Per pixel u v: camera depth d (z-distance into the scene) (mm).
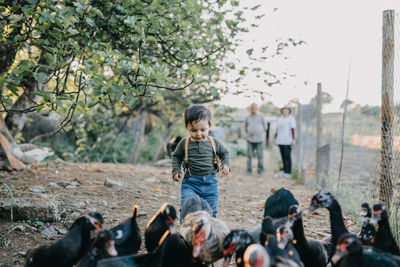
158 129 17359
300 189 8844
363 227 3125
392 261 2455
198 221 2770
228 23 4965
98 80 4055
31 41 5383
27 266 2613
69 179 6754
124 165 10531
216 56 5590
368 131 6414
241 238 2588
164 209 2834
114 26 4574
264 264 2309
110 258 2473
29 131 12602
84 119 11711
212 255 2840
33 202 4305
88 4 4152
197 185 4113
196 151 4090
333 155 10141
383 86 4699
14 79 3812
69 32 4039
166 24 4680
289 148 11188
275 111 21703
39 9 4820
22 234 3951
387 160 4621
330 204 2865
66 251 2656
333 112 9383
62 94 4164
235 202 6844
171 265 2844
